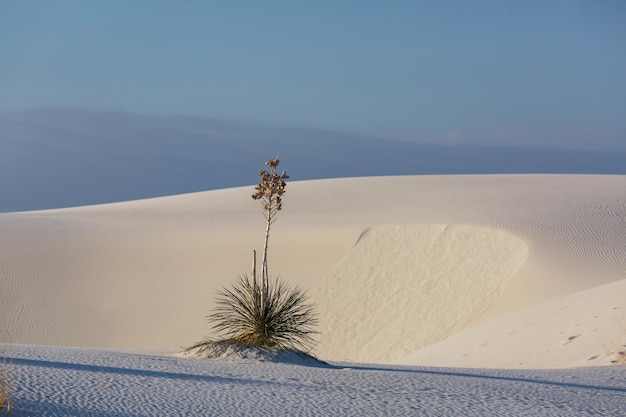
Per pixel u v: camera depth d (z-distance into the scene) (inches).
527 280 1565.0
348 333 1638.8
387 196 2691.9
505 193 2598.4
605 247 1712.6
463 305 1620.3
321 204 2598.4
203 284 1843.0
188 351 589.9
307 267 1892.2
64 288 1815.9
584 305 992.2
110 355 526.0
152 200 3218.5
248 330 602.5
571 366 723.4
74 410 317.1
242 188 3255.4
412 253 1871.3
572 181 2915.8
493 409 381.1
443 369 626.2
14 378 366.3
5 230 2132.1
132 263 1919.3
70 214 2701.8
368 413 358.6
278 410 353.1
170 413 330.0
